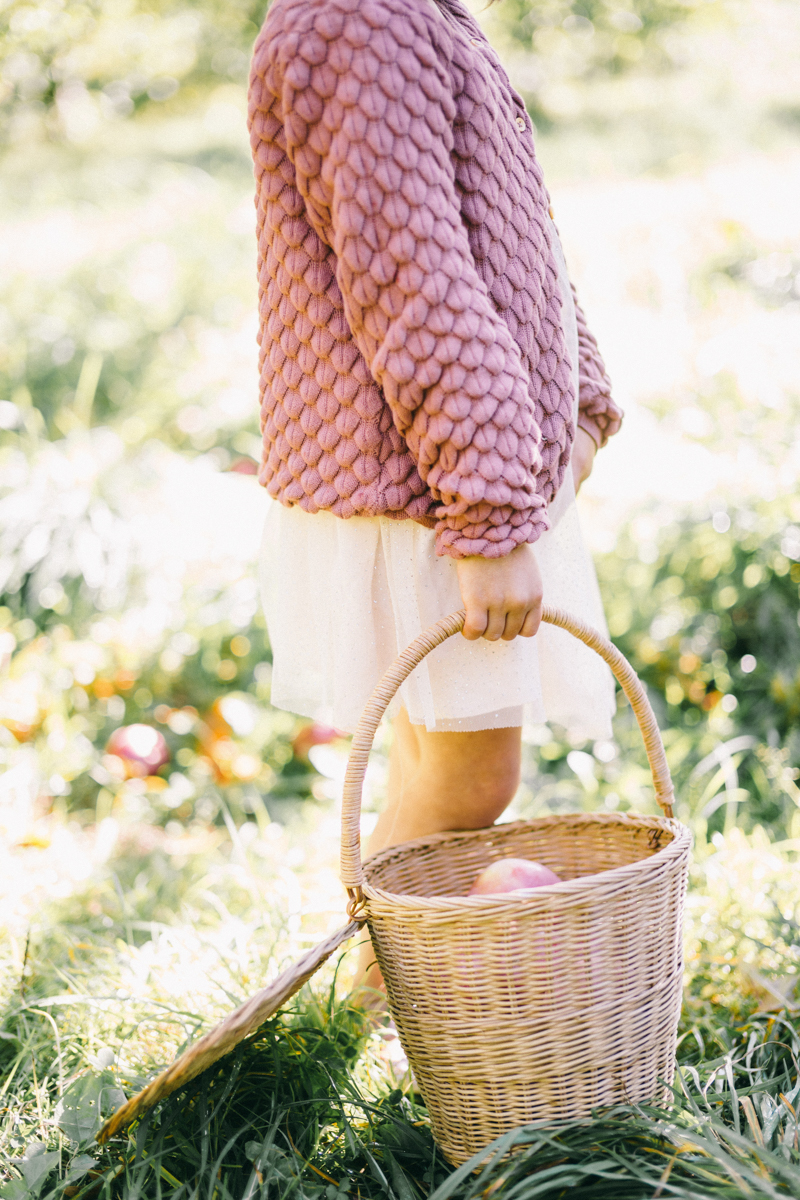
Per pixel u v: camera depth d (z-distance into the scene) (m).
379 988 1.67
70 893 2.13
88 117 8.82
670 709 2.74
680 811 2.29
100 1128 1.35
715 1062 1.47
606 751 2.60
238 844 2.07
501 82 1.36
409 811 1.63
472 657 1.37
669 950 1.35
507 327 1.23
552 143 7.54
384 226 1.13
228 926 1.85
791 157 5.83
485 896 1.22
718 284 4.09
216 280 5.22
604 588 2.98
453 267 1.13
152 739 2.70
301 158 1.17
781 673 2.62
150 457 3.84
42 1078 1.58
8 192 7.26
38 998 1.75
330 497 1.32
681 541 2.92
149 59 8.34
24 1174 1.30
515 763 1.60
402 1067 1.57
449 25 1.24
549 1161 1.24
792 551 2.78
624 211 4.88
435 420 1.15
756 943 1.69
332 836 2.36
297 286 1.28
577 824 1.65
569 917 1.23
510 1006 1.25
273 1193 1.31
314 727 2.77
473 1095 1.30
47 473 3.47
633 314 4.04
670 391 3.47
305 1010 1.60
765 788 2.37
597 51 9.26
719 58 8.87
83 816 2.60
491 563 1.22
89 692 2.93
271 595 1.55
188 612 3.07
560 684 1.50
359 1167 1.39
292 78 1.14
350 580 1.36
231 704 2.78
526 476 1.17
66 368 4.70
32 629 3.14
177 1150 1.36
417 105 1.14
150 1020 1.62
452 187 1.17
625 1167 1.21
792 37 8.77
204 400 4.34
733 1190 1.14
